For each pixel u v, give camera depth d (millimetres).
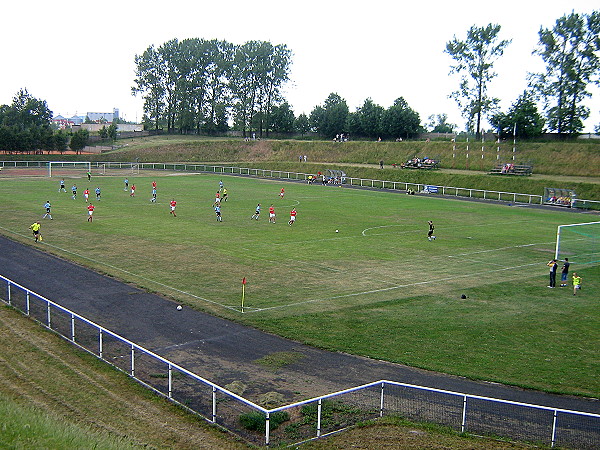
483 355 26078
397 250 49094
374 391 21828
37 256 43344
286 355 25469
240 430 18719
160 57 177750
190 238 51875
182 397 20969
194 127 185875
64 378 21719
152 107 181000
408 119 153250
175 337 27438
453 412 20141
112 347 25812
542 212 75938
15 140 141000
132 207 70688
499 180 97125
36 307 31172
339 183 109438
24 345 24859
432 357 25656
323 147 145125
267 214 67375
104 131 167250
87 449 15234
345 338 27812
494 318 31547
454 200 88000
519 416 19938
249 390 21828
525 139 126125
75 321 29156
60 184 87875
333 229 58438
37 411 17844
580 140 120938
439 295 35812
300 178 119500
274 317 30719
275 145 151500
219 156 150875
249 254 45969
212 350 25906
